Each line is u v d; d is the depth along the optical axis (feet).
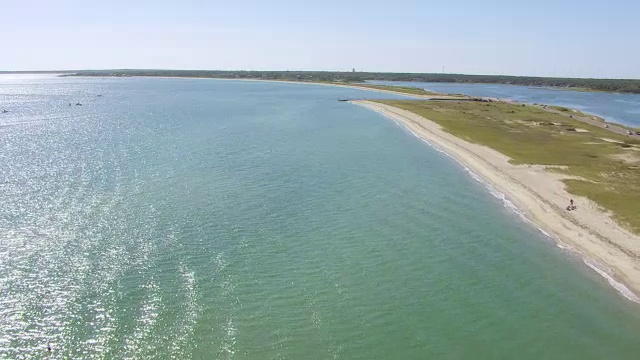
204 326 83.87
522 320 87.35
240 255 110.83
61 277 98.68
